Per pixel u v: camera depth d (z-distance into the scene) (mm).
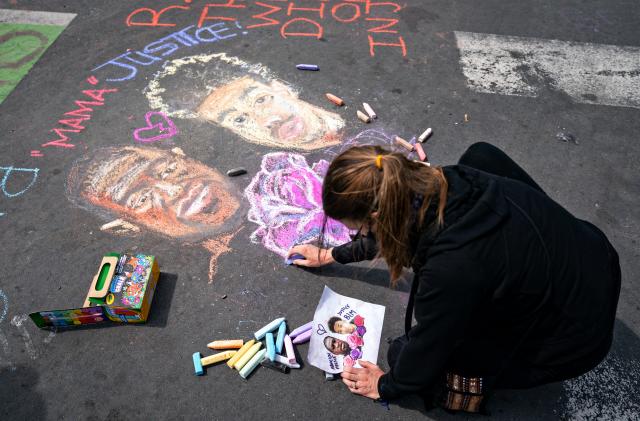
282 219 3260
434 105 4086
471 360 2088
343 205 1622
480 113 4031
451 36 4738
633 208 3412
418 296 1704
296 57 4477
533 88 4258
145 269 2789
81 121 3871
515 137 3857
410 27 4820
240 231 3193
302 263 2959
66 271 2988
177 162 3592
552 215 1734
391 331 2758
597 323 1815
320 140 3787
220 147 3707
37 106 3988
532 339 1913
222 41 4609
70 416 2443
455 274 1567
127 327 2746
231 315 2811
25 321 2768
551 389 2539
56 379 2559
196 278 2963
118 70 4309
